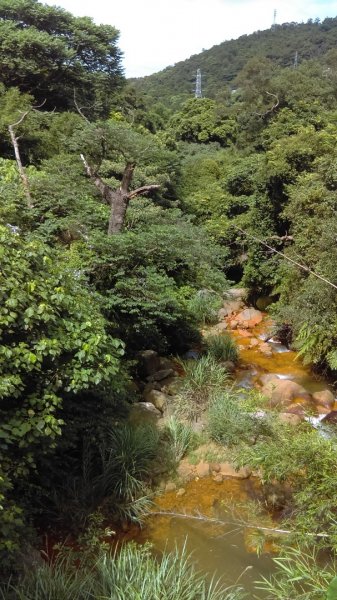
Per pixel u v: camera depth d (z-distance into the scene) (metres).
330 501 3.26
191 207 16.52
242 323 9.73
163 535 4.02
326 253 7.10
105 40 19.33
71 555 3.46
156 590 2.94
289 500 4.28
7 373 2.89
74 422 4.04
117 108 20.78
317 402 6.30
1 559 2.87
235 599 3.11
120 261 5.96
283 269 9.20
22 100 12.98
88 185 8.48
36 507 3.94
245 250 12.26
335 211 7.87
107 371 3.37
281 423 4.59
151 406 5.51
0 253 3.08
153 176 13.41
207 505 4.38
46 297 3.19
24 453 3.29
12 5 17.38
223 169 21.14
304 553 3.21
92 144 7.11
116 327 5.81
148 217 7.57
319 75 25.70
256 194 11.57
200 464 4.82
